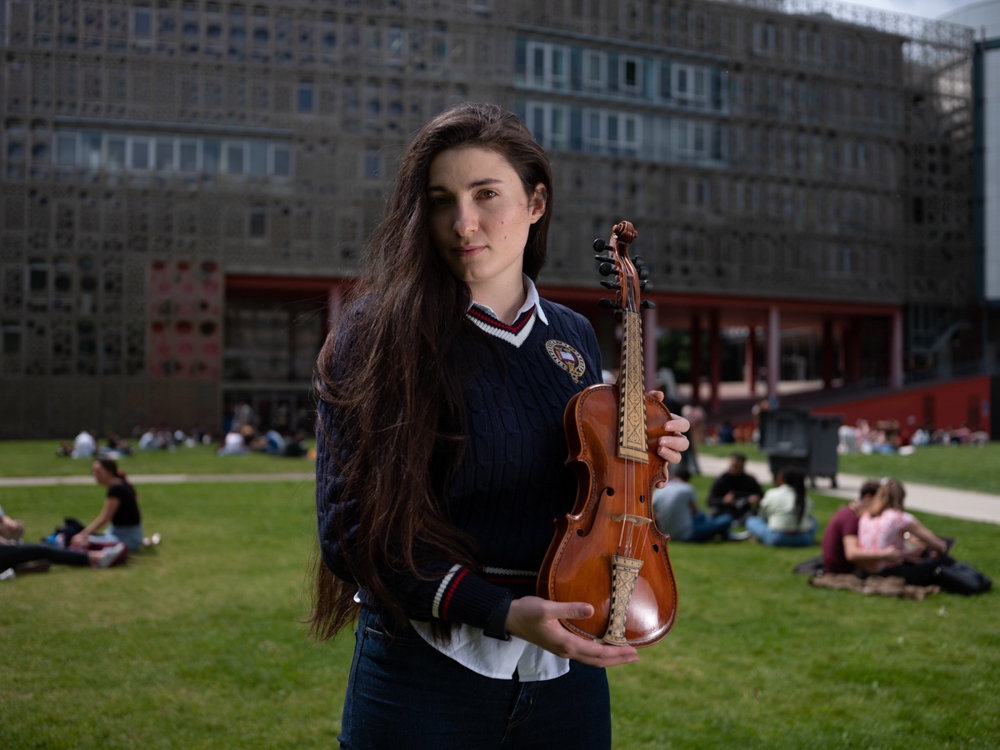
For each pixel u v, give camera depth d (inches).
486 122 63.9
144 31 1632.6
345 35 1711.4
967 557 373.7
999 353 2202.3
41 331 1592.0
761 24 2011.6
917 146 2140.7
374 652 63.4
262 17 1679.4
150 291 1626.5
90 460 969.5
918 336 2129.7
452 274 64.7
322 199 1680.6
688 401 2229.3
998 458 1129.4
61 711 182.4
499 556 62.1
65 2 1600.6
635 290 68.9
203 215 1646.2
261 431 1772.9
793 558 371.2
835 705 189.0
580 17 1865.2
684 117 1931.6
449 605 56.4
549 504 63.4
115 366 1614.2
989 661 221.0
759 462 1016.9
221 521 467.8
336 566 60.1
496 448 61.2
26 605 271.4
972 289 2167.8
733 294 1926.7
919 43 2143.2
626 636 59.8
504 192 63.3
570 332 71.2
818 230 2025.1
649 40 1915.6
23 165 1589.6
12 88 1587.1
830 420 676.1
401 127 1724.9
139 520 366.9
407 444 57.1
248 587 301.9
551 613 54.9
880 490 316.8
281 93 1678.2
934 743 167.6
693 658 224.5
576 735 65.5
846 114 2076.8
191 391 1627.7
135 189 1622.8
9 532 335.9
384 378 58.8
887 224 2098.9
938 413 1948.8
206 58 1649.9
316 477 62.1
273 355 1955.0
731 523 425.7
